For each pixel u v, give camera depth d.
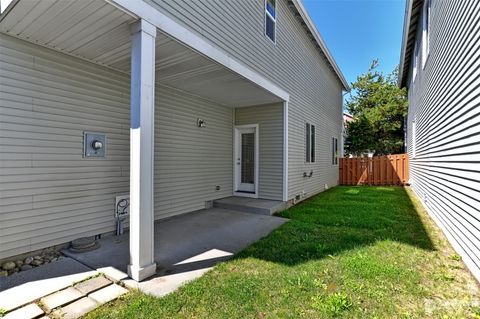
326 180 10.75
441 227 4.56
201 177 6.37
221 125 7.08
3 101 3.06
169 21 3.20
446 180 4.25
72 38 3.22
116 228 4.28
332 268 2.97
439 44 4.93
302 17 7.45
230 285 2.59
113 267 3.02
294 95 7.41
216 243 3.91
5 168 3.07
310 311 2.17
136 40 2.82
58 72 3.58
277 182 6.80
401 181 11.98
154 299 2.35
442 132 4.63
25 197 3.25
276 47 6.34
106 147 4.18
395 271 2.86
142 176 2.76
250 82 5.25
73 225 3.74
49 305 2.26
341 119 13.76
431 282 2.66
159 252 3.54
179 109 5.74
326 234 4.29
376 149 16.91
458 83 3.61
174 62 4.16
